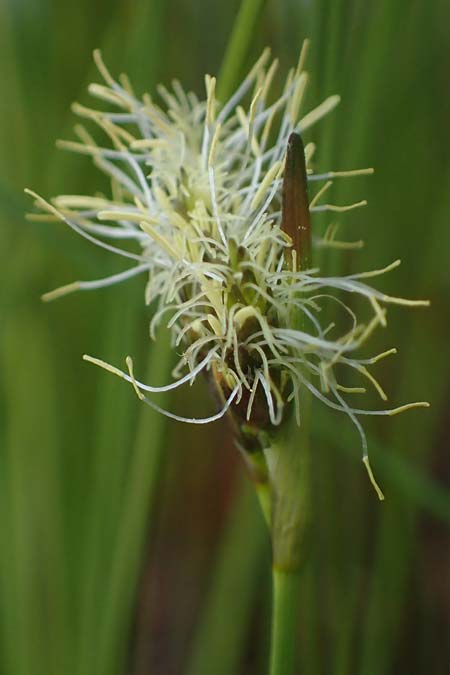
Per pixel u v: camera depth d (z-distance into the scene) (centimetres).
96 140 12
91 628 12
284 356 9
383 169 12
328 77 10
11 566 12
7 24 12
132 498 11
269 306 9
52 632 12
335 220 10
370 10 10
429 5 12
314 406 11
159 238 9
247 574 12
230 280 9
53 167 12
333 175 9
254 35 9
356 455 12
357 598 12
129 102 9
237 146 9
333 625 12
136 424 12
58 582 12
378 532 12
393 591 12
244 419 9
